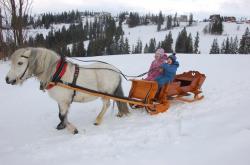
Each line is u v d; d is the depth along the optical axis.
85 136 6.62
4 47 19.41
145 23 173.62
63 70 6.62
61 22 173.50
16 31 19.22
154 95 7.91
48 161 5.50
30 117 8.57
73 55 76.62
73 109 9.27
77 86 6.71
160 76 8.11
